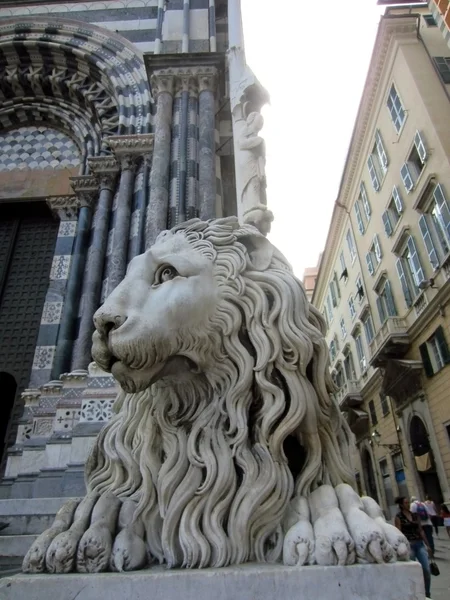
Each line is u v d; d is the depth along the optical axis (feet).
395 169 53.98
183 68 18.88
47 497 10.88
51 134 24.44
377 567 3.22
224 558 3.85
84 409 11.93
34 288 20.16
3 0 26.05
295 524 3.85
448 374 42.80
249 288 5.11
